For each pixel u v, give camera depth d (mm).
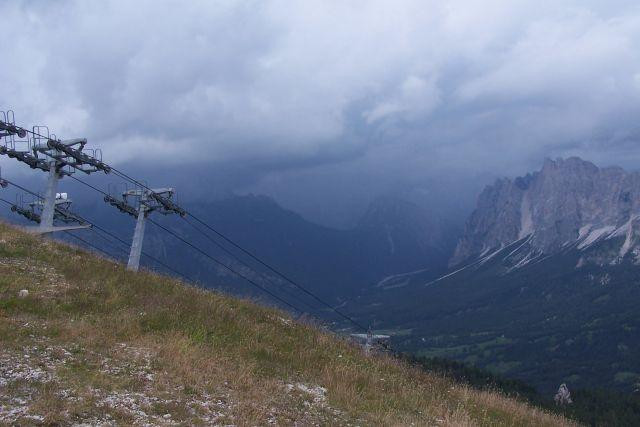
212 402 12781
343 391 15945
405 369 22844
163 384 13094
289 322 24875
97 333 15945
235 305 24562
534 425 19156
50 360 13328
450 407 17781
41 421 10055
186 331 18016
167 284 24703
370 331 25812
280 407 13570
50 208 31234
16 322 15500
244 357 17312
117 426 10508
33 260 22641
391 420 14305
